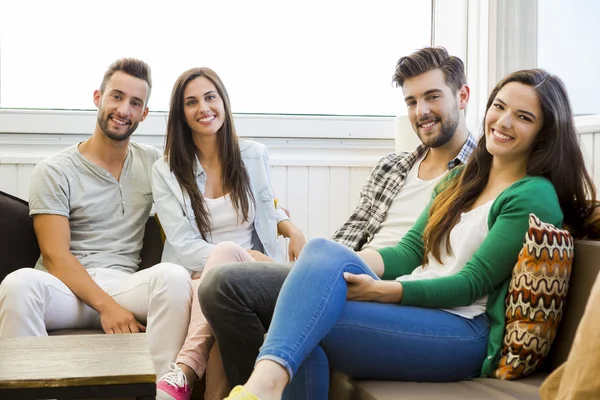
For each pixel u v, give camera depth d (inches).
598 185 89.6
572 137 68.0
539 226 61.0
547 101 66.9
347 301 62.5
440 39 130.4
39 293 81.5
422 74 86.4
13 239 94.2
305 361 60.6
